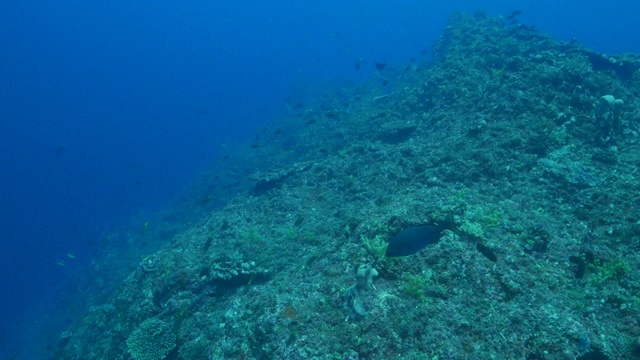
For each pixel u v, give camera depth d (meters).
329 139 20.38
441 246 6.99
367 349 5.80
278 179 15.62
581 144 10.36
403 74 30.81
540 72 12.42
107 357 10.23
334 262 7.81
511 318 5.83
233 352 6.95
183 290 10.04
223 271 9.74
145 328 9.00
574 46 17.75
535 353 5.39
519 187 9.22
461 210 8.05
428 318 5.95
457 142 11.62
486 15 26.39
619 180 8.95
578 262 6.81
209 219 14.80
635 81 15.61
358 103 26.45
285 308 6.98
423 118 15.98
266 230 12.18
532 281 6.39
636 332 5.62
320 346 6.06
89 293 23.16
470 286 6.35
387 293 6.48
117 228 33.94
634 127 11.36
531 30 20.97
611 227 7.75
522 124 10.89
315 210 12.73
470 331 5.74
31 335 24.61
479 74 16.62
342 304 6.65
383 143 15.73
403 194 10.02
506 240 7.23
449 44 22.42
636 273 6.59
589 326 5.73
